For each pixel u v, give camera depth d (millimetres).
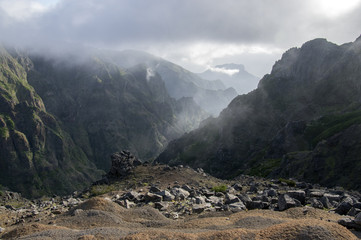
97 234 16766
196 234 15148
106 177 52625
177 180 43219
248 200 28078
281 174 135000
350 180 100500
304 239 13039
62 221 23281
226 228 18375
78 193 46781
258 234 14070
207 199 30531
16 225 25875
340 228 14000
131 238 14766
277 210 23969
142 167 51938
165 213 26312
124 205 29453
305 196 28297
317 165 119062
